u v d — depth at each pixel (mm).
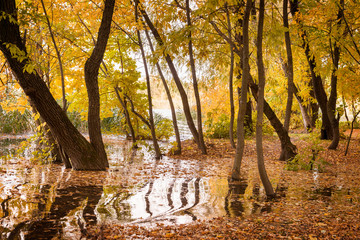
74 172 8164
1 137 15773
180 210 5027
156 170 8812
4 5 6746
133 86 12516
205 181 7379
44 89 7781
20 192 5938
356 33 10680
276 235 3893
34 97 7680
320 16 10742
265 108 10039
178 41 6746
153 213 4859
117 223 4359
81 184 6777
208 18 6473
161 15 11008
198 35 10602
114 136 18891
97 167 8633
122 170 8688
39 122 10359
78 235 3869
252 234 3924
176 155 11953
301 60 15812
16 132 17766
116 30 11883
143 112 15438
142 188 6566
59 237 3791
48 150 10312
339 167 9078
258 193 6219
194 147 13562
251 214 4816
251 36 10922
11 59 7148
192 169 9055
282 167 9289
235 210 5039
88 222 4371
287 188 6641
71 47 10953
